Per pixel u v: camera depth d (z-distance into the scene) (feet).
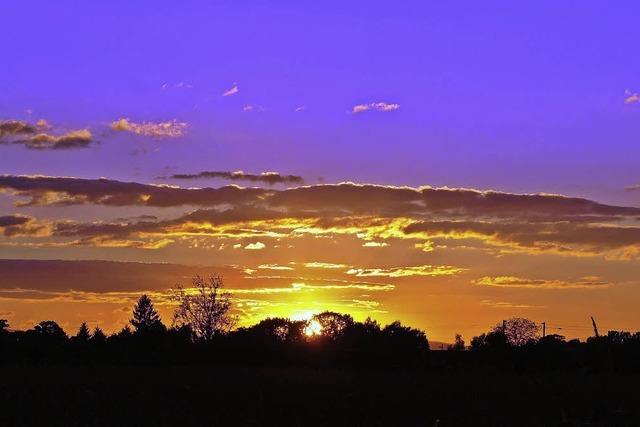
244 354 317.63
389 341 326.24
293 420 116.37
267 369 271.69
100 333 331.36
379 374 256.11
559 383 213.66
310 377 229.86
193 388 179.11
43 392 163.43
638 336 307.99
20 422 107.96
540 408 140.05
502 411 133.80
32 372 244.42
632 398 165.27
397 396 164.55
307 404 142.31
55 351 314.96
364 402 148.66
